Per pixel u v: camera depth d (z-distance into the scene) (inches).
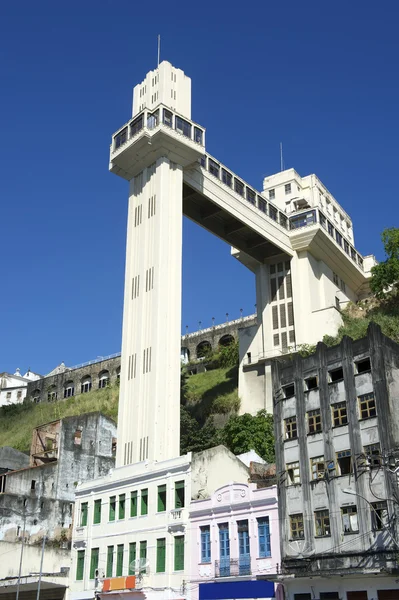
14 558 2130.9
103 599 1775.3
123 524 1820.9
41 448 2583.7
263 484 1583.4
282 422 1535.4
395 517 1233.4
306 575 1291.8
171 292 2383.1
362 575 1235.9
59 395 4628.4
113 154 2682.1
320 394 1466.5
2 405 4810.5
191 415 3265.3
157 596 1606.8
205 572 1521.9
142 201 2620.6
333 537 1325.0
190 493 1652.3
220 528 1541.6
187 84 2812.5
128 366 2359.7
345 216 3863.2
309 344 2989.7
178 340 2327.8
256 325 3267.7
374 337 1393.9
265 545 1438.2
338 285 3476.9
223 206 2844.5
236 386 3376.0
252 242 3203.7
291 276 3198.8
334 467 1380.4
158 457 2095.2
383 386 1344.7
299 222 3250.5
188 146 2561.5
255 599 1398.9
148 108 2600.9
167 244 2440.9
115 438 2694.4
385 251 3024.1
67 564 2214.6
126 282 2529.5
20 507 2288.4
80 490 2044.8
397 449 1293.1
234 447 2437.3
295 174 3543.3
